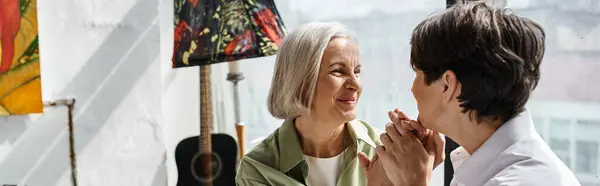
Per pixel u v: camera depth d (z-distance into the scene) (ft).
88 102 5.66
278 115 3.55
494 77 2.43
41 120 5.44
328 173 3.66
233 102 6.31
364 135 3.69
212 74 6.44
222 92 6.45
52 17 5.39
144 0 5.90
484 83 2.45
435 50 2.56
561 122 4.61
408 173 2.94
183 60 4.70
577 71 4.49
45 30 5.35
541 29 2.55
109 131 5.81
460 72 2.50
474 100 2.51
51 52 5.41
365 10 5.44
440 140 3.09
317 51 3.23
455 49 2.47
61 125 5.54
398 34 5.31
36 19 5.13
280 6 5.85
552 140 4.67
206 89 5.50
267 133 6.19
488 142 2.60
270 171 3.49
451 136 2.77
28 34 5.11
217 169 5.69
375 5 5.39
